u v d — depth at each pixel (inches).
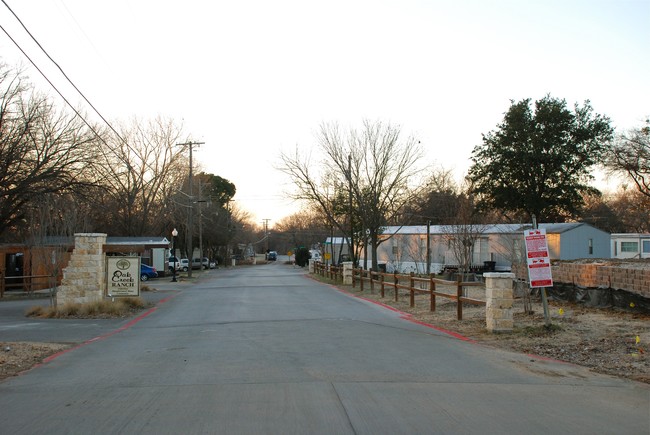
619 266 603.8
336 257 2635.3
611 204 2881.4
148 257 1982.0
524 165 1845.5
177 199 2202.3
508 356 377.1
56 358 392.5
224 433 212.7
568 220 2524.6
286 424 223.0
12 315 732.7
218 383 299.1
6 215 1212.5
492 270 1526.8
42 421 231.5
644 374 316.2
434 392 276.2
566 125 1818.4
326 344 434.6
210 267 2967.5
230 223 3319.4
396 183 1496.1
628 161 1536.7
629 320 481.1
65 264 1169.4
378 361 359.6
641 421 229.5
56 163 1235.9
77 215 1178.6
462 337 471.8
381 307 778.2
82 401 264.5
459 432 213.9
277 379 307.3
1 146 1133.7
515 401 259.8
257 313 712.4
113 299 778.8
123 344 461.1
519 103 1866.4
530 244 463.8
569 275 651.5
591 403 257.0
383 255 2032.5
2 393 283.6
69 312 694.5
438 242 1752.0
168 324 614.5
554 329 454.9
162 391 282.7
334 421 227.0
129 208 1911.9
